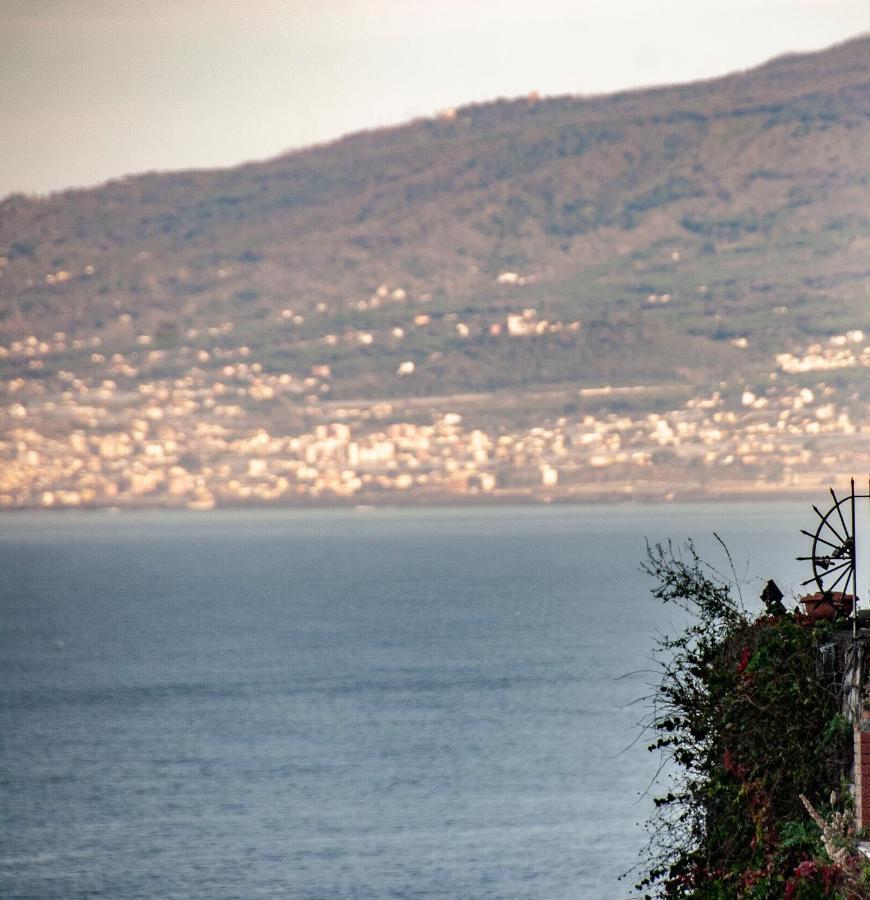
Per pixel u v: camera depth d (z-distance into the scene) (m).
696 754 65.00
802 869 53.56
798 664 59.84
